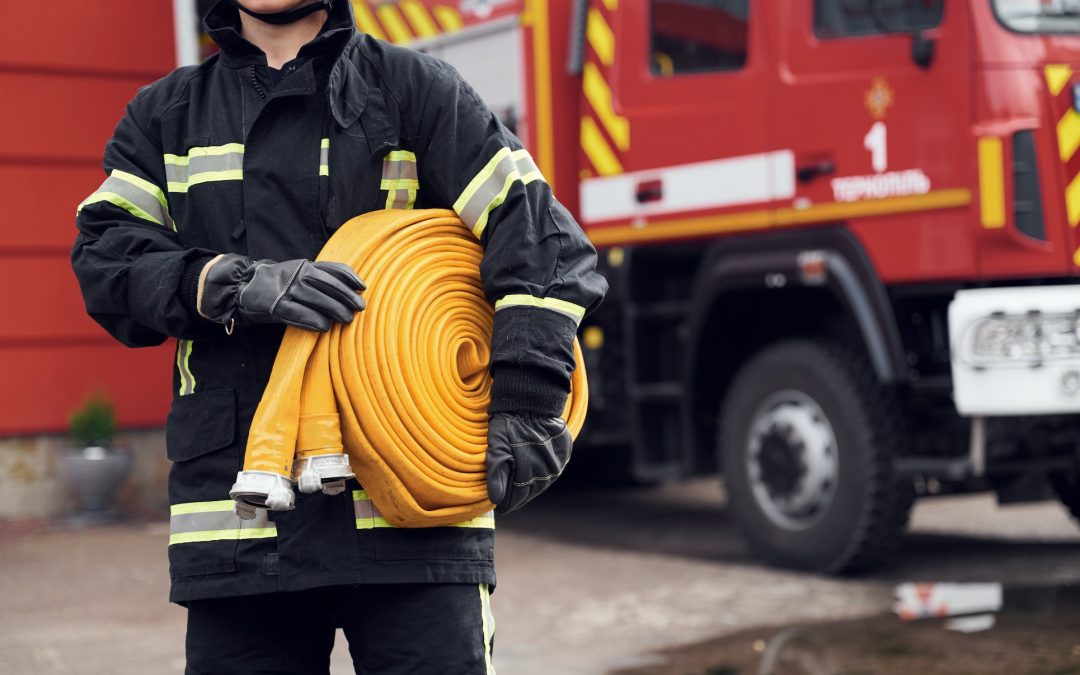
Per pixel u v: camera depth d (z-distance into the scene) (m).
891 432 5.48
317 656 2.07
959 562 5.96
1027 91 5.18
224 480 1.96
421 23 7.47
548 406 1.97
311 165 2.01
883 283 5.47
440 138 2.04
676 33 6.27
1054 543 6.44
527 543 6.73
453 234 2.05
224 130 2.03
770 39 5.88
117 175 2.05
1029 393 5.01
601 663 4.39
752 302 6.23
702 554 6.34
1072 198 5.18
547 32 6.76
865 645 4.55
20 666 4.36
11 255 7.34
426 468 1.93
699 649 4.55
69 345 7.47
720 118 6.07
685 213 6.21
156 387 7.68
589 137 6.65
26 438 7.38
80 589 5.49
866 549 5.51
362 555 1.95
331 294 1.89
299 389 1.89
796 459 5.68
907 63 5.41
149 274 1.94
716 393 6.33
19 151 7.33
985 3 5.21
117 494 7.49
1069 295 5.04
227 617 1.99
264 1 2.00
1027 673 4.17
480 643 2.02
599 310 6.64
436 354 1.98
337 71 2.01
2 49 7.29
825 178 5.66
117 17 7.54
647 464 6.45
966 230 5.22
